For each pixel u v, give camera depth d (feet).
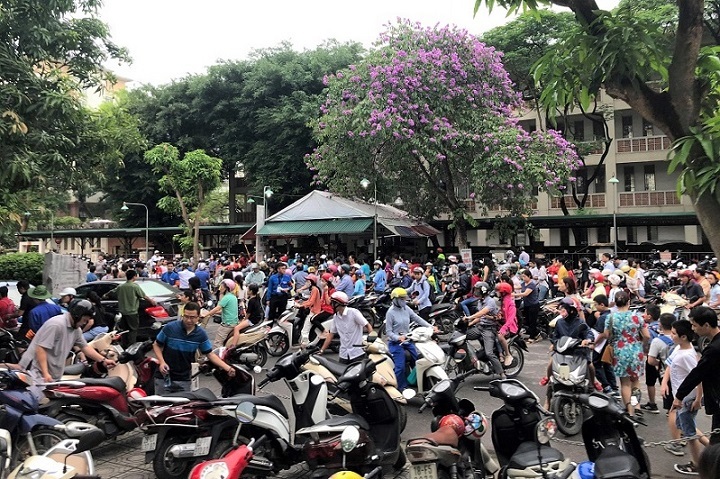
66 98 31.91
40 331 19.58
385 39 79.77
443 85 74.79
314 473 15.42
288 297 46.19
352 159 80.89
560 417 21.94
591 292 42.32
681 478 18.06
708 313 15.64
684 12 13.21
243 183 153.38
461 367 30.22
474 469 15.60
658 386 30.86
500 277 43.57
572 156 78.13
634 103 13.91
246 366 24.27
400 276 55.36
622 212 105.19
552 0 15.07
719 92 14.26
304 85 119.96
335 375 21.27
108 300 42.88
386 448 18.42
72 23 34.83
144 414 15.99
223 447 16.35
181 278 58.85
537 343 43.27
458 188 92.89
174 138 133.39
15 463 16.16
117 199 139.54
